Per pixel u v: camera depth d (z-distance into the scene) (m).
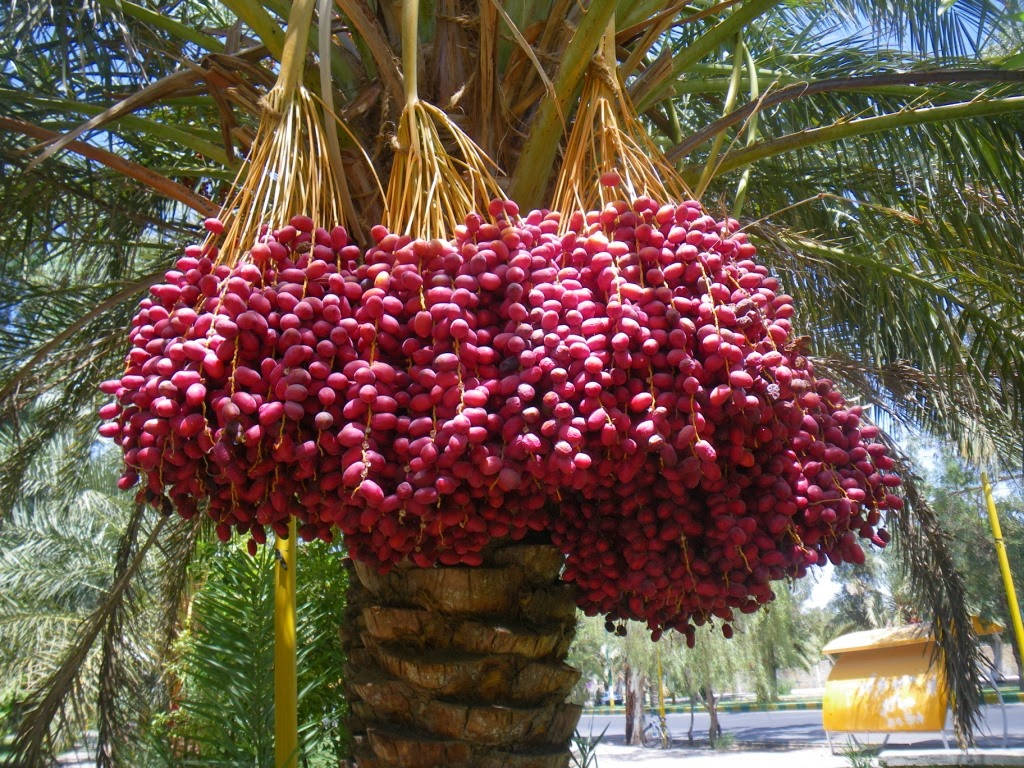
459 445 1.37
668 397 1.46
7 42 2.72
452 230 1.73
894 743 18.16
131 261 4.29
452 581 2.08
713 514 1.62
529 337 1.48
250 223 1.64
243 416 1.39
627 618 2.02
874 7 4.23
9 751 3.84
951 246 3.83
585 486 1.61
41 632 9.14
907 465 4.84
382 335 1.49
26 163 3.37
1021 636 11.09
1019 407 4.01
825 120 4.12
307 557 4.77
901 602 14.24
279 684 3.35
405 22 1.84
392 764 2.00
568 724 2.15
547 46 2.35
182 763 3.82
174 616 4.39
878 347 4.07
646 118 4.21
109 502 10.36
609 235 1.64
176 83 2.35
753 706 38.84
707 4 3.83
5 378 3.93
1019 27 3.95
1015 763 7.88
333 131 1.85
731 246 1.64
